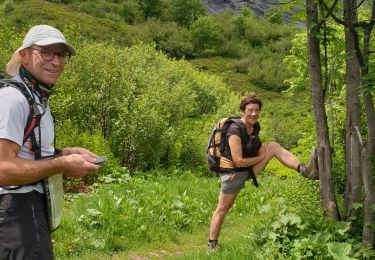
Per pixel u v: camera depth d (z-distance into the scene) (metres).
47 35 2.98
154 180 12.05
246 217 8.27
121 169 11.52
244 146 5.73
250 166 5.79
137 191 9.09
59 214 3.03
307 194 6.53
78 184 10.17
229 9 79.38
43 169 2.72
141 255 6.00
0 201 2.79
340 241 4.75
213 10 87.62
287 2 5.02
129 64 15.20
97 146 11.48
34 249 2.76
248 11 79.56
